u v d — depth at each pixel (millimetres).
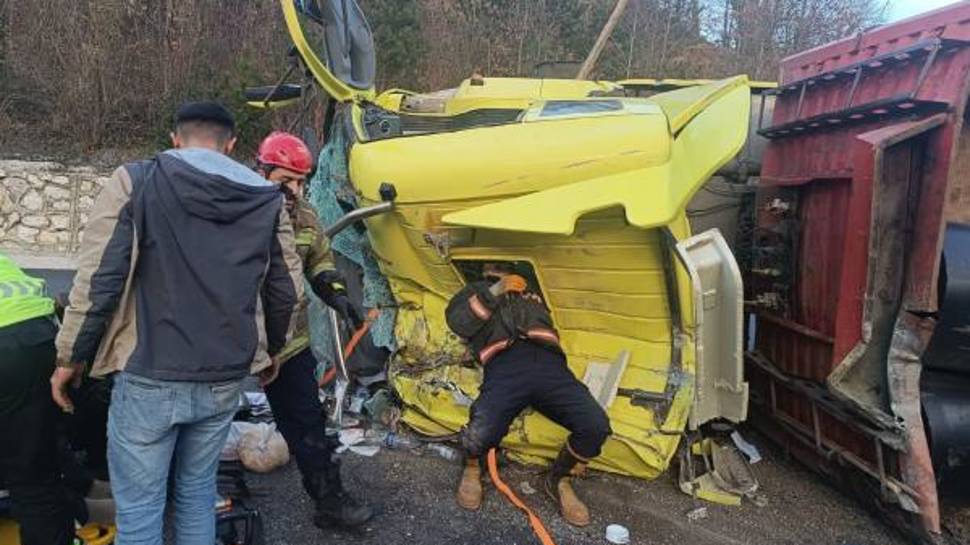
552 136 3373
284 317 2400
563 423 3254
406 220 3691
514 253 3568
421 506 3322
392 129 4344
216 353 2164
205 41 11617
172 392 2141
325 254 3146
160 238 2119
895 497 3086
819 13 17172
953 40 2932
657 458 3428
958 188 3342
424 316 4066
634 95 4992
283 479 3490
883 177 3041
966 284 3109
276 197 2312
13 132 10727
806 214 3729
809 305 3680
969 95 3230
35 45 11086
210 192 2145
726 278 3322
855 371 3203
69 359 2092
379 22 11891
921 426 3014
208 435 2301
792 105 4000
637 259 3340
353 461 3697
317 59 4137
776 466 4000
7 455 2350
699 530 3273
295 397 3010
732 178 4281
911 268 3059
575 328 3738
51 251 9750
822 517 3449
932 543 3078
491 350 3254
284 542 2982
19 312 2295
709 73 15867
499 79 4668
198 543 2383
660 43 16109
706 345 3404
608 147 3221
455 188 3490
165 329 2137
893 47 3355
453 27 13633
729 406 3471
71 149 10664
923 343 3049
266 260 2262
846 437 3479
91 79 10938
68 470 2844
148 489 2215
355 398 4230
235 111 10438
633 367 3604
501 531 3168
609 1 15711
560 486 3361
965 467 3246
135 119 11305
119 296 2090
